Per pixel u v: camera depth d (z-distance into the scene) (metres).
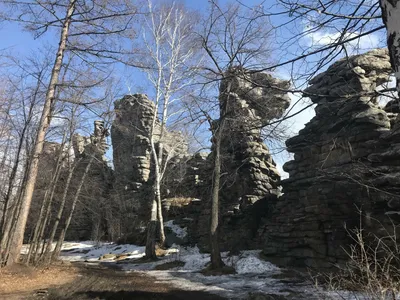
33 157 15.15
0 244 14.73
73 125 18.47
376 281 4.57
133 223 31.55
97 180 33.31
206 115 15.69
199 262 18.22
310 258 13.86
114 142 38.38
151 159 34.00
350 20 4.08
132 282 13.16
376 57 13.46
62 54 15.40
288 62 4.29
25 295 10.15
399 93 1.94
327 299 7.17
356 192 11.98
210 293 10.83
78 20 14.73
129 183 34.47
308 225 14.11
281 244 15.73
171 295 10.58
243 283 12.46
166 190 30.91
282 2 4.09
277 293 10.16
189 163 29.56
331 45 4.17
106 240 34.53
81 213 35.19
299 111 4.54
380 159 11.42
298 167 16.06
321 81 14.18
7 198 17.25
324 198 13.51
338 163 13.39
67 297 10.05
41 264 16.80
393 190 10.41
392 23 2.00
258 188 20.78
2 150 20.73
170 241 24.67
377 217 10.95
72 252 28.91
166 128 25.23
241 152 21.75
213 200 16.61
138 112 35.84
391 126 12.65
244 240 19.58
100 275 15.27
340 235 12.47
